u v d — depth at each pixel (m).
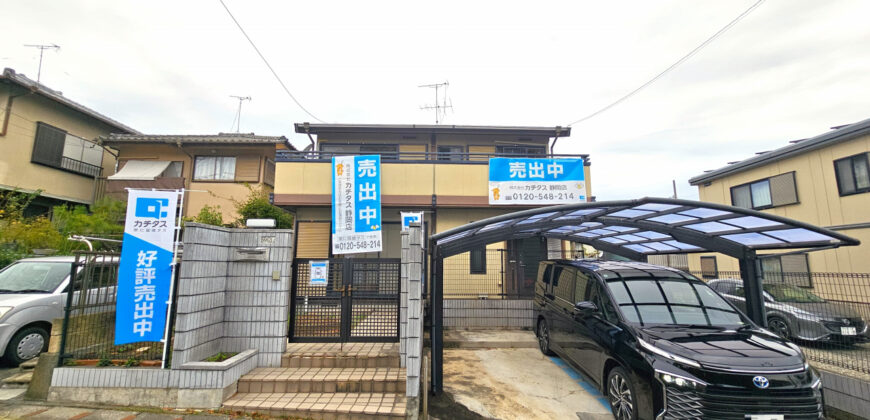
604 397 4.91
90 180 14.27
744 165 11.52
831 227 9.12
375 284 5.64
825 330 5.50
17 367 5.52
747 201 11.76
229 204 13.53
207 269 4.60
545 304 6.82
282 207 9.80
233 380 4.37
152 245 4.43
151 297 4.37
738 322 4.58
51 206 12.89
